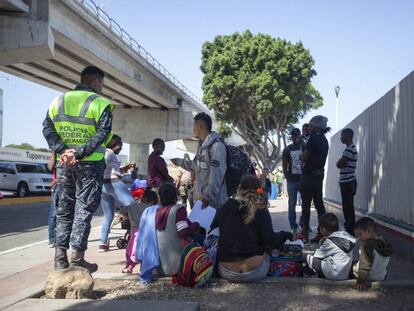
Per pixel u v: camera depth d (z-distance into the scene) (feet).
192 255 16.66
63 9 74.90
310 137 27.25
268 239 16.72
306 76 126.21
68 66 96.73
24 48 61.82
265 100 122.72
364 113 31.91
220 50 133.69
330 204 43.27
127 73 108.88
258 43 126.62
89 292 15.26
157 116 160.25
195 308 13.64
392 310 13.99
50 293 14.99
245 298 15.29
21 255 25.67
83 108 15.60
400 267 19.75
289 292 15.90
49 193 92.22
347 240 16.98
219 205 19.63
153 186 27.37
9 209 63.05
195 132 20.48
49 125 15.84
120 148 25.90
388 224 23.75
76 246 15.58
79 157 15.08
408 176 22.36
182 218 17.57
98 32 87.30
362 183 32.27
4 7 59.98
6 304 14.20
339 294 15.67
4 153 131.23
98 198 15.87
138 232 17.95
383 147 26.78
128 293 16.10
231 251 16.84
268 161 135.54
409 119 22.27
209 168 19.48
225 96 127.13
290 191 31.55
